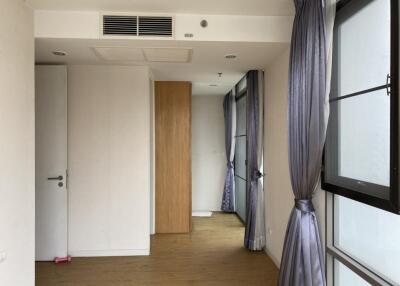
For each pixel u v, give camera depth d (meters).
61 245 3.91
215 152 6.70
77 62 3.88
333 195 2.51
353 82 2.20
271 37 3.07
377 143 1.94
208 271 3.62
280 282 2.71
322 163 2.52
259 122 4.24
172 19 3.00
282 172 3.51
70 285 3.29
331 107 2.44
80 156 4.08
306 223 2.54
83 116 4.07
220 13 3.01
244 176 5.67
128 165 4.13
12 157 2.42
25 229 2.62
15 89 2.48
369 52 2.01
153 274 3.55
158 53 3.46
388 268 1.91
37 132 3.87
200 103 6.67
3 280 2.29
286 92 3.34
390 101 1.71
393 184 1.69
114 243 4.12
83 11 2.95
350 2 2.20
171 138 5.11
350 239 2.33
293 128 2.71
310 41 2.37
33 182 2.77
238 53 3.46
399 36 1.63
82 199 4.09
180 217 5.14
